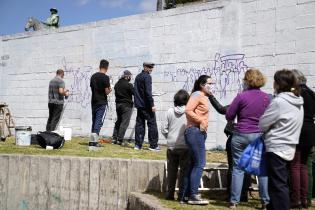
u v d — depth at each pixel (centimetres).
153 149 977
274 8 942
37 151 920
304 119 572
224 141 1002
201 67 1052
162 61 1122
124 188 754
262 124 495
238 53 991
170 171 652
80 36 1303
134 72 1179
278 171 482
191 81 1069
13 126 1459
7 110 1477
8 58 1485
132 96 1122
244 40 984
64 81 1335
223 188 700
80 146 1034
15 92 1465
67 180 796
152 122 974
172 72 1103
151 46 1145
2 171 854
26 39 1439
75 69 1313
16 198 839
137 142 986
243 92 570
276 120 484
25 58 1441
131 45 1188
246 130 559
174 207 579
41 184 819
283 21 929
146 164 748
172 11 1106
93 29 1273
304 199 582
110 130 1223
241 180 571
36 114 1409
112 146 1030
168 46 1112
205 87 608
